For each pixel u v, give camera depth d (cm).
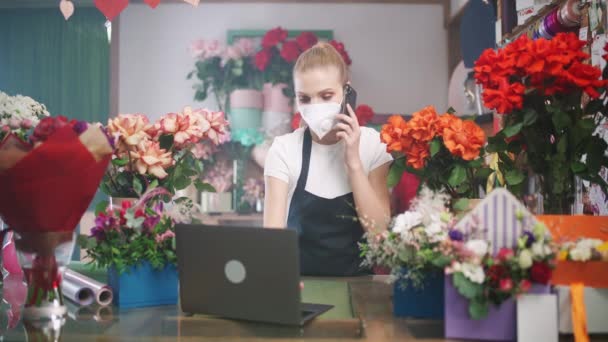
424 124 144
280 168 206
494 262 106
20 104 183
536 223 109
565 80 138
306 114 185
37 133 118
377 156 204
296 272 113
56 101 531
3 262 185
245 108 467
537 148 147
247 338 109
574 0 182
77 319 125
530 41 140
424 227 118
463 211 141
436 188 154
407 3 509
